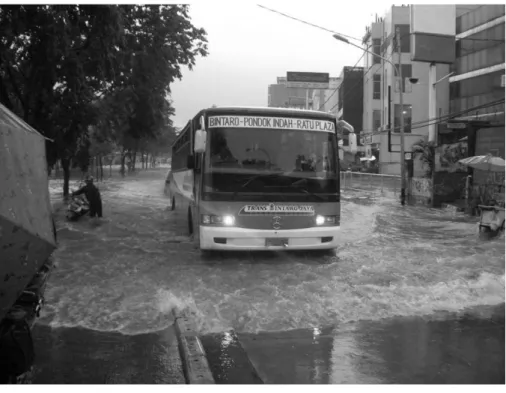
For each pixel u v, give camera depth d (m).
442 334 4.86
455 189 18.16
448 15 28.30
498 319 5.35
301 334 4.84
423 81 37.53
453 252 9.01
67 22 9.95
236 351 4.37
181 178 12.39
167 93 18.44
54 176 44.84
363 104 45.19
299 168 8.02
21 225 3.20
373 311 5.52
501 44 31.06
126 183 35.94
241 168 7.82
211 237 7.70
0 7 9.32
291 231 7.87
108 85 17.28
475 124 16.08
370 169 40.53
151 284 6.43
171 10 16.33
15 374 3.59
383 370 4.00
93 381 3.74
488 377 3.87
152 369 3.97
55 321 5.06
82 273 7.05
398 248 9.49
